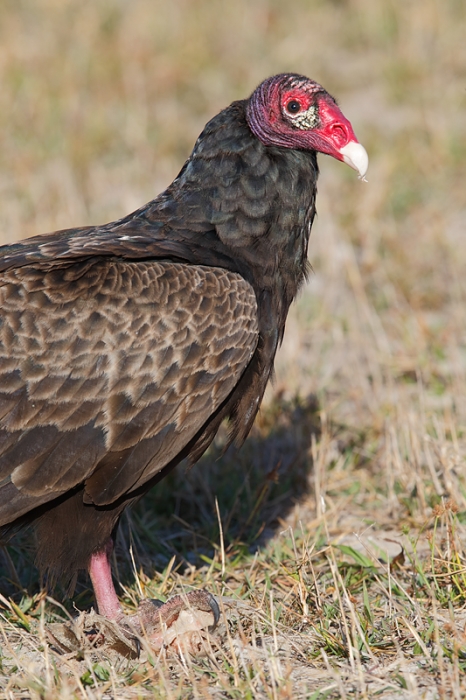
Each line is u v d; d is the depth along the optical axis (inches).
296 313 804.6
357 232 929.5
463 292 832.3
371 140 1115.3
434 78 1268.5
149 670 418.9
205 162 486.0
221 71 1296.8
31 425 422.9
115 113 1182.3
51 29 1353.3
